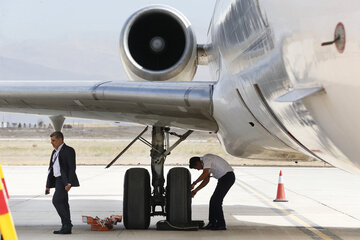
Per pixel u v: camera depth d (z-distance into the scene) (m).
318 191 31.73
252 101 12.46
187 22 18.94
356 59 7.00
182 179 17.45
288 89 9.77
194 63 19.05
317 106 8.52
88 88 16.16
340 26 7.22
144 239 16.05
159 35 20.52
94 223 17.62
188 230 17.59
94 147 100.12
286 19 8.98
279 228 18.53
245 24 11.65
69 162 16.70
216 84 15.34
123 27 19.14
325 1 7.53
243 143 15.68
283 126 11.53
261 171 48.38
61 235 16.78
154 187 18.53
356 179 40.59
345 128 8.04
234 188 32.75
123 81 16.28
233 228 18.34
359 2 6.74
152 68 20.22
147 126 18.88
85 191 31.12
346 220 20.64
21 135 180.62
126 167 52.59
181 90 15.53
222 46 14.45
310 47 8.20
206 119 16.25
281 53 9.52
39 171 46.91
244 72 12.33
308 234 17.42
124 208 17.56
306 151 11.96
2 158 77.44
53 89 16.34
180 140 18.81
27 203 25.47
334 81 7.71
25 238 16.31
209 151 89.06
